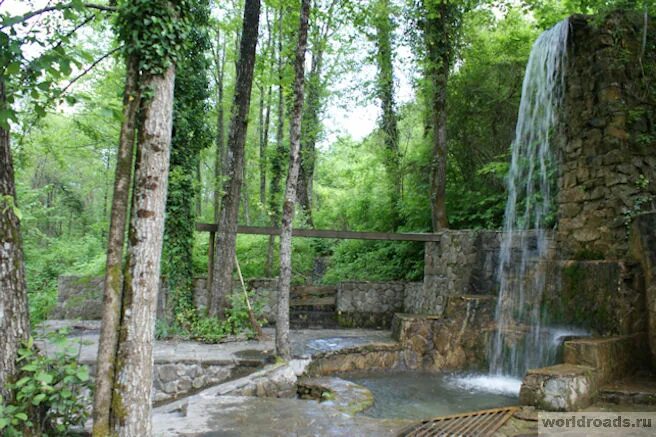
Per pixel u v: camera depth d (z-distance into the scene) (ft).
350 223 55.83
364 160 62.54
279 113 54.70
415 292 41.60
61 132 45.34
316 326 41.86
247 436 15.38
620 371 22.61
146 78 12.75
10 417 12.14
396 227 50.52
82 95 12.95
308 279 50.49
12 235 13.10
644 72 30.66
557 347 25.16
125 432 11.93
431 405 21.94
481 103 45.88
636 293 25.05
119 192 12.51
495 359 29.68
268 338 31.19
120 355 12.18
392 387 25.52
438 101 42.91
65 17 12.75
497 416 18.24
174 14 13.10
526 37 43.68
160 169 12.71
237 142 33.65
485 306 31.35
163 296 33.63
